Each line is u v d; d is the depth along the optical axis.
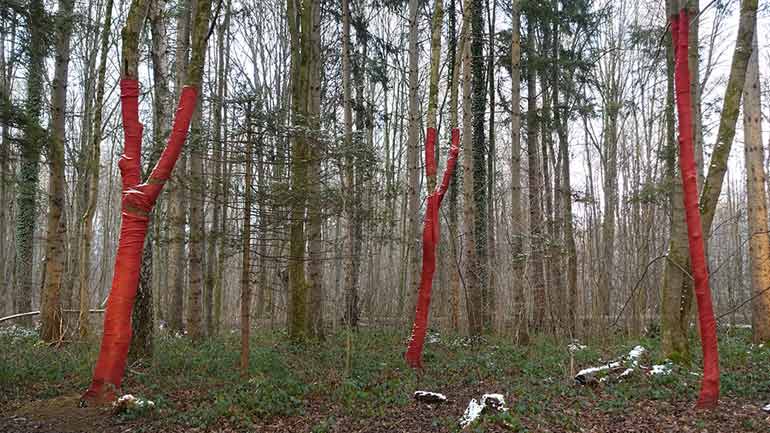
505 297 15.56
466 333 14.77
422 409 7.04
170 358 9.44
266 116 7.77
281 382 7.96
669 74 14.08
